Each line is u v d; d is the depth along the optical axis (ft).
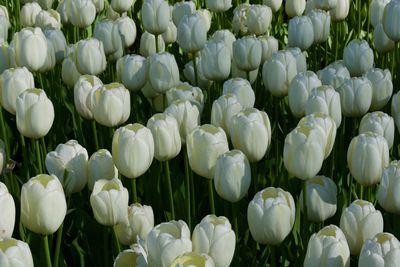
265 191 14.34
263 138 16.76
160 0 25.70
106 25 25.67
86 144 23.76
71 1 27.45
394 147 22.98
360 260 12.30
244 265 17.42
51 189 14.32
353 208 14.26
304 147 15.12
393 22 24.75
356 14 33.81
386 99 21.83
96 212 15.40
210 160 16.19
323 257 12.75
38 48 23.29
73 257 18.33
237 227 17.67
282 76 21.33
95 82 21.15
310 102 19.22
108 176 17.08
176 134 17.31
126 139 16.06
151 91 23.44
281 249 17.08
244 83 20.94
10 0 35.81
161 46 28.63
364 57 24.38
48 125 18.61
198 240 12.66
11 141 24.34
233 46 23.40
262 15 27.96
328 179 16.24
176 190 19.42
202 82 24.97
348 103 20.56
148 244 12.17
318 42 27.14
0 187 14.12
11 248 12.51
